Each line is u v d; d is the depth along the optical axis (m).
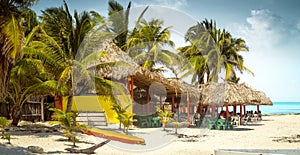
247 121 24.03
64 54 14.80
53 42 14.54
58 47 14.55
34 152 8.26
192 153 9.04
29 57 13.95
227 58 31.38
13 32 9.20
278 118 32.91
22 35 9.88
